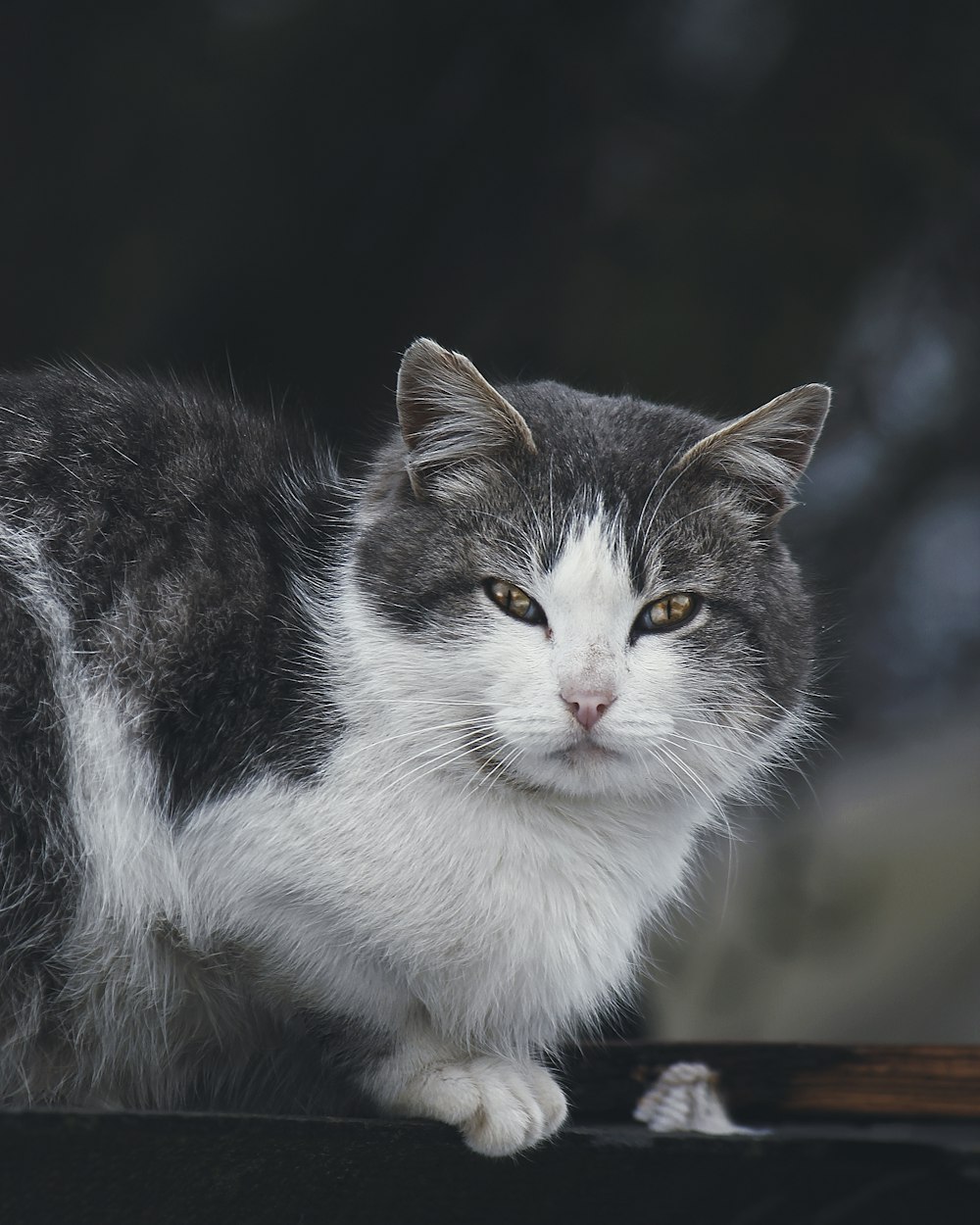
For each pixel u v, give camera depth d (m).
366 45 13.37
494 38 13.02
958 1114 5.88
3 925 5.00
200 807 5.14
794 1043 6.17
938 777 14.68
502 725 5.22
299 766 5.16
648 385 12.97
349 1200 4.60
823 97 12.87
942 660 14.75
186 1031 5.57
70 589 5.21
